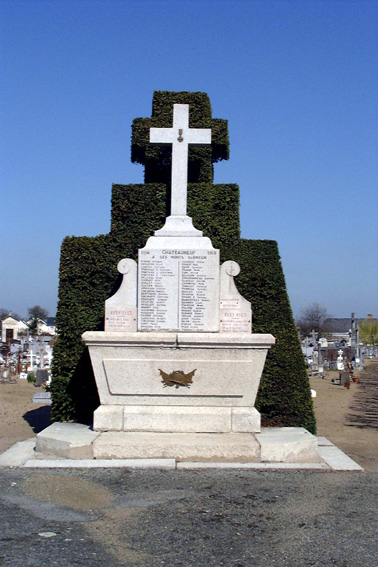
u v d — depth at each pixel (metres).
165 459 7.22
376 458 8.13
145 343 7.84
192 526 5.07
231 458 7.28
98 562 4.29
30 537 4.76
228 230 10.30
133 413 7.82
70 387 9.60
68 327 9.74
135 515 5.33
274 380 9.61
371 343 74.06
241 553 4.50
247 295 9.85
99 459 7.26
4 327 69.25
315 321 84.69
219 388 7.89
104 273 9.88
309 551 4.55
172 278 8.34
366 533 4.95
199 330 8.27
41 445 7.65
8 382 20.98
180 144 8.96
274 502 5.77
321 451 8.04
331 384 23.48
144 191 10.27
